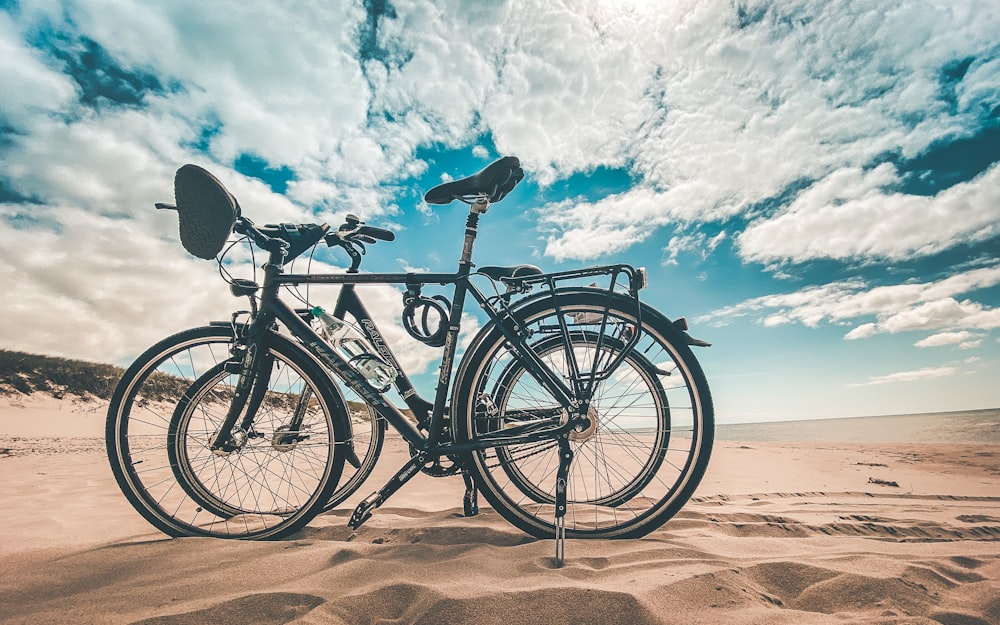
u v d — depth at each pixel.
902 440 11.51
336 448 1.80
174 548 1.58
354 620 1.05
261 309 1.81
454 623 1.01
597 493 1.80
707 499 2.53
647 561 1.35
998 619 0.97
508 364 1.87
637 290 1.62
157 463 2.90
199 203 1.62
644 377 1.73
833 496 2.66
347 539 1.78
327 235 1.93
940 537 1.72
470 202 1.78
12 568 1.43
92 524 1.99
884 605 1.06
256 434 1.82
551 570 1.30
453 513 2.13
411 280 1.79
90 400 11.77
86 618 1.09
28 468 3.94
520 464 1.91
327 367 1.85
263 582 1.28
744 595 1.11
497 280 1.77
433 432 1.71
